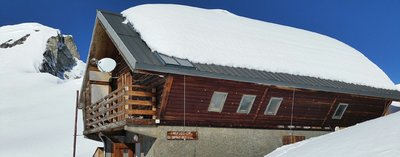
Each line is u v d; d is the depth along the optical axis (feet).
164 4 58.65
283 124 52.65
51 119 142.82
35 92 207.00
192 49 44.68
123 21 50.72
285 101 51.26
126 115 42.09
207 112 45.52
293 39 66.39
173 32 46.24
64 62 354.13
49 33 370.53
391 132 26.76
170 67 38.86
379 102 62.23
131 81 52.65
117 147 52.49
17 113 155.74
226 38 52.54
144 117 47.91
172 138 43.37
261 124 50.55
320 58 61.77
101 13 50.39
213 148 46.03
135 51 40.45
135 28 47.19
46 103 175.73
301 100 52.65
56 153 94.07
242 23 64.80
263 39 59.26
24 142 109.60
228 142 47.29
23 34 364.58
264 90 48.37
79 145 101.14
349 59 68.08
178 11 55.93
